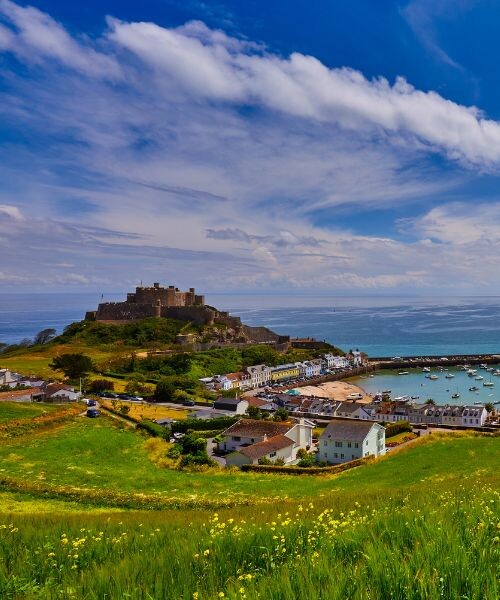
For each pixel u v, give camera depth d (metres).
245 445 76.06
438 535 8.37
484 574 6.40
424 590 6.05
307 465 67.31
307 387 166.38
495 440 66.38
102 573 8.62
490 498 13.72
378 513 12.76
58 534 14.33
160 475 56.38
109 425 82.31
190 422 90.06
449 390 165.38
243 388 153.38
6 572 9.74
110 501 42.16
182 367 155.62
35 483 47.09
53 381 124.75
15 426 74.06
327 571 7.24
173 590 7.53
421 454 61.06
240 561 9.38
